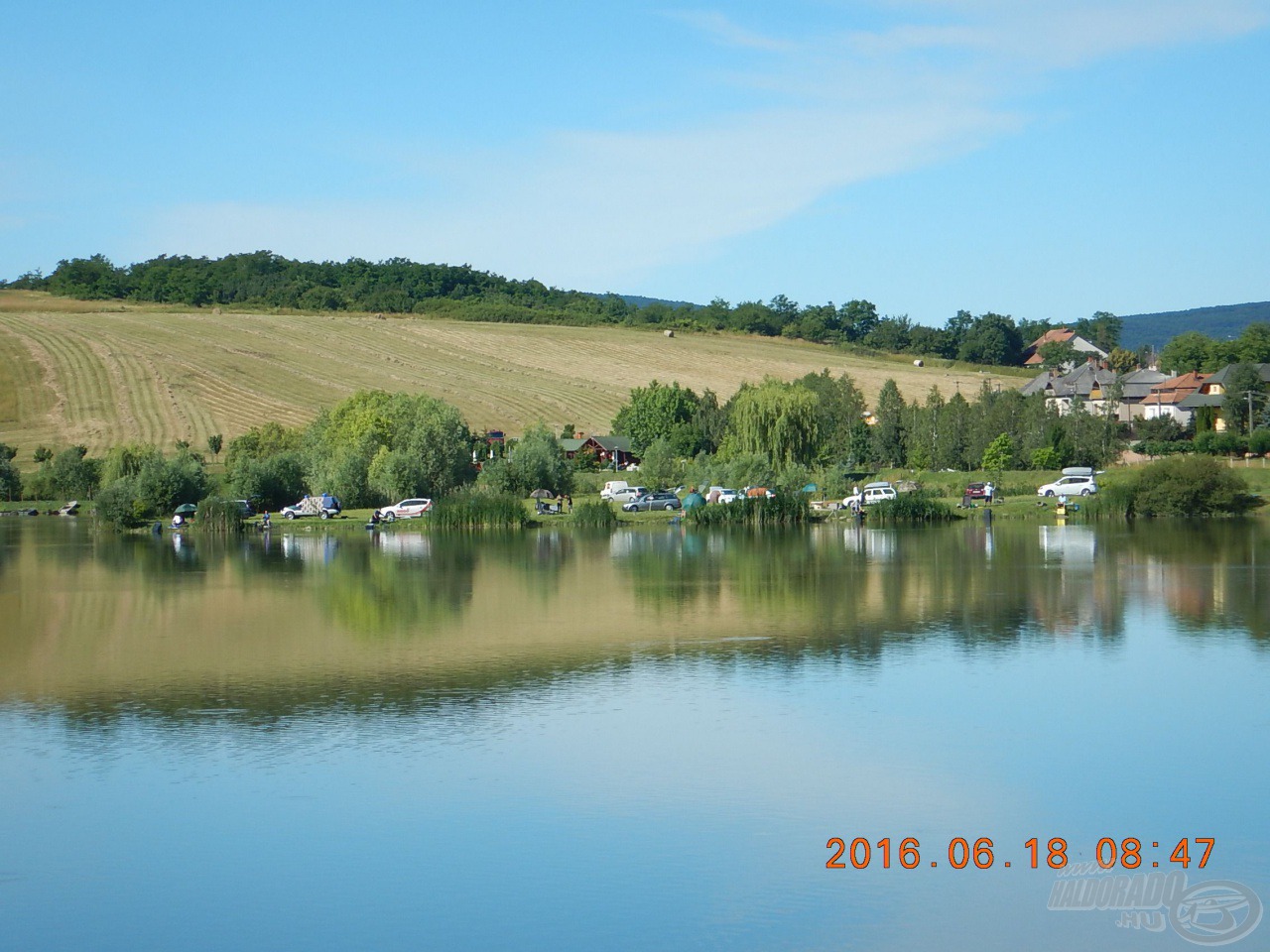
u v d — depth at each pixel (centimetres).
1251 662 3466
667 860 2062
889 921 1845
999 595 4806
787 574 5634
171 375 17175
